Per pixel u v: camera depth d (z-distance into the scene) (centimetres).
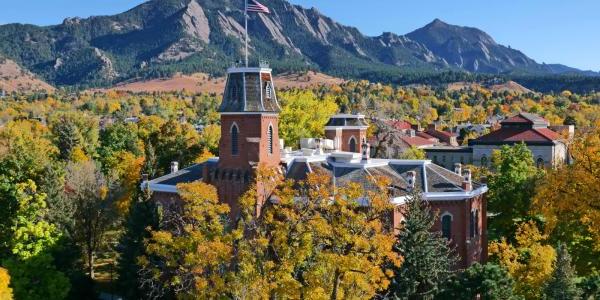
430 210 6588
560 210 6312
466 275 5562
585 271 6950
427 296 5466
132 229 6488
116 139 15262
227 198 6769
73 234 7650
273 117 6919
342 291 4656
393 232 5656
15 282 6122
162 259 5831
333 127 10100
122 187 9425
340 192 4731
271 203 6050
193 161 11188
